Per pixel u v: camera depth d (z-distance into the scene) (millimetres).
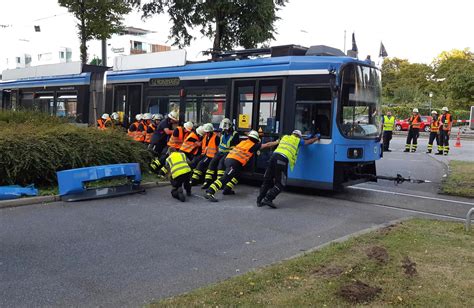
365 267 5234
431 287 4664
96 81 16328
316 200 9883
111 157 10906
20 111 13906
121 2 18703
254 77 10781
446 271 5129
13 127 10766
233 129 10711
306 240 6762
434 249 5949
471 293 4520
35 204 8727
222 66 11547
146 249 6207
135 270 5391
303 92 9969
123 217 7945
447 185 11719
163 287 4883
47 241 6469
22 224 7332
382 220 8133
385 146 21625
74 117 16891
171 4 18844
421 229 7043
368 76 10195
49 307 4359
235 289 4602
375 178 10375
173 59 12953
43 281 5004
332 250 5898
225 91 11398
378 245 6141
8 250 6051
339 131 9516
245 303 4262
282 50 10836
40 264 5543
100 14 18484
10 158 9172
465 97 48156
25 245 6270
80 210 8383
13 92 20641
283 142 9062
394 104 56281
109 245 6352
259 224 7680
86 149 10414
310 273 5066
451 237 6555
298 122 10016
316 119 9781
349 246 6074
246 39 18562
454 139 32438
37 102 19141
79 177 9070
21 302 4457
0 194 8586
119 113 14469
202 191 10641
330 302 4297
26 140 9609
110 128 12055
